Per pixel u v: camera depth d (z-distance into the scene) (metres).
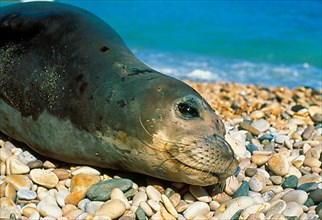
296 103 2.24
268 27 3.77
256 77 2.89
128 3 4.22
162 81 1.27
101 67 1.35
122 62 1.36
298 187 1.30
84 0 4.22
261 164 1.45
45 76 1.40
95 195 1.23
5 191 1.24
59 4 1.58
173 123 1.21
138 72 1.32
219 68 3.02
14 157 1.38
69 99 1.34
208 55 3.25
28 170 1.34
